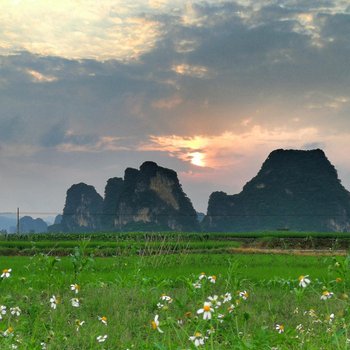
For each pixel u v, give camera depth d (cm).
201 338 587
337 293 1209
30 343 695
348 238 4909
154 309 1097
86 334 839
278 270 1939
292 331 729
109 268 2041
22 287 1347
